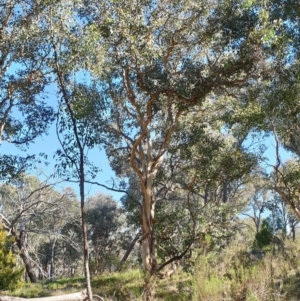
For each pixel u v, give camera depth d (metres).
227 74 13.98
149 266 15.18
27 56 14.54
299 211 19.86
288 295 9.19
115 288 14.31
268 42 12.89
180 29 14.09
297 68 13.82
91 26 12.09
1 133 16.72
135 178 22.59
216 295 8.59
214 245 15.65
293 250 15.95
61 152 10.49
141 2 13.20
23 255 24.52
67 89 11.97
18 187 25.03
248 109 16.64
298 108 15.23
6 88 15.98
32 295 16.50
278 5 13.73
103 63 12.76
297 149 18.95
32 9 13.33
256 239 22.25
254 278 8.91
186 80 13.72
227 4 13.30
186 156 18.22
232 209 18.17
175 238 16.89
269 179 20.86
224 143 17.95
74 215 30.22
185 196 23.97
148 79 13.67
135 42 12.88
